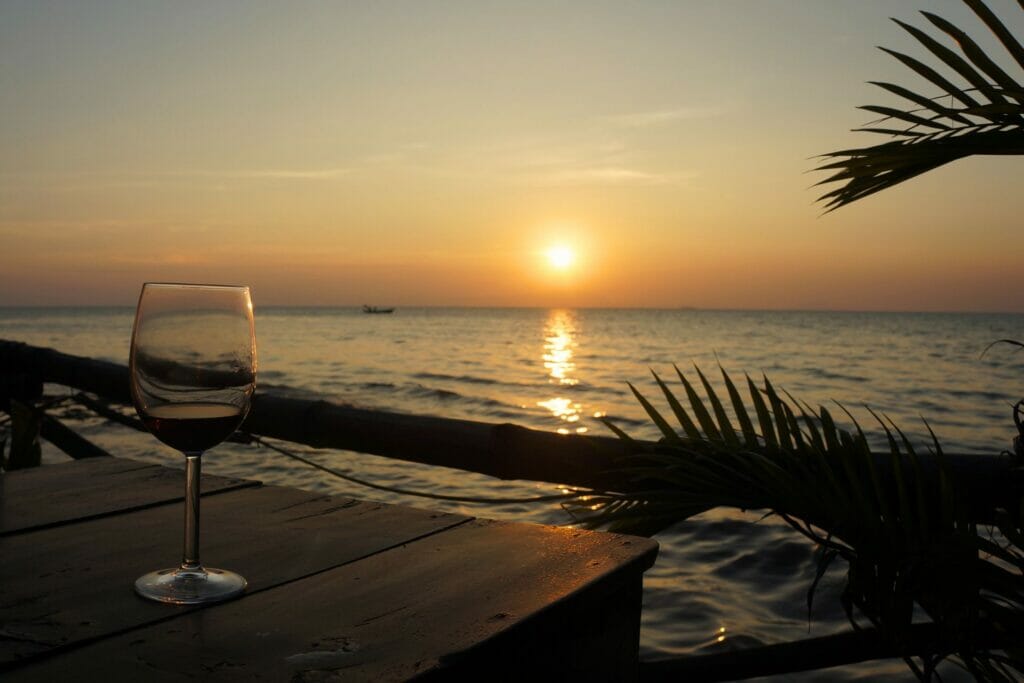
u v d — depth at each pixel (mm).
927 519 1225
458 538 1032
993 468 1360
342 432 2156
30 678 640
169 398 823
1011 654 1135
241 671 655
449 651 691
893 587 1212
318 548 986
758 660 1531
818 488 1247
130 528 1062
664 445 1381
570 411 17516
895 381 25656
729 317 134250
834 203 1237
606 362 34750
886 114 1163
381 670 657
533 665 795
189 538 862
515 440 1766
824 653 1525
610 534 1052
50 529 1057
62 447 3201
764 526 6328
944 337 58031
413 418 2018
